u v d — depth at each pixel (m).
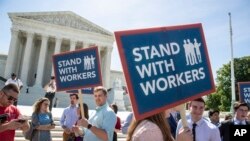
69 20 73.25
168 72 3.54
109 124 6.51
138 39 3.43
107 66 75.62
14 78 27.28
